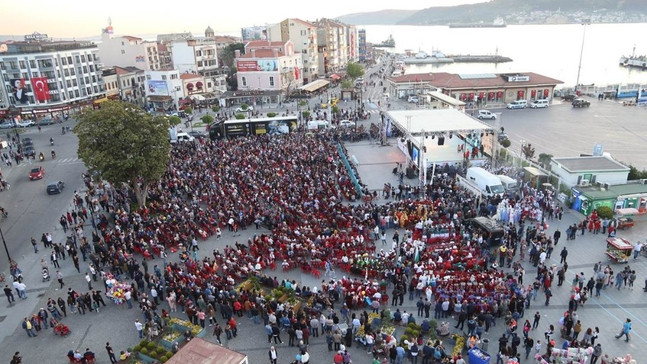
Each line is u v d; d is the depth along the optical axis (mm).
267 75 117312
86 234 43531
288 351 27000
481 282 30750
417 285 30812
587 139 71438
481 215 42500
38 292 34281
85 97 109812
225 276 32906
